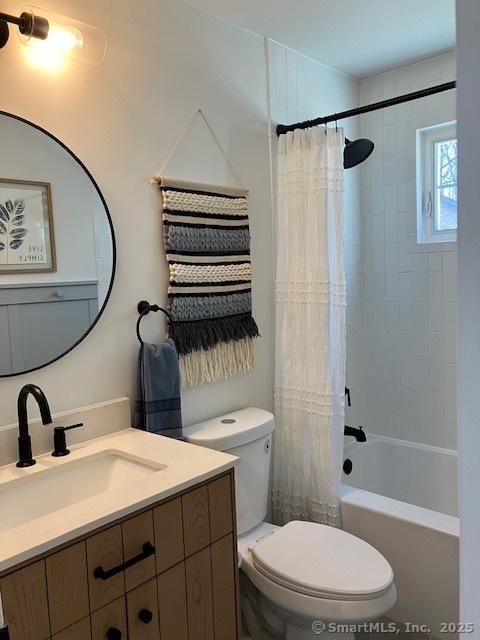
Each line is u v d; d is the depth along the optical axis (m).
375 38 2.30
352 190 2.85
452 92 2.52
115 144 1.70
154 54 1.82
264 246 2.29
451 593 1.87
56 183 1.55
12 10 1.44
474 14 0.55
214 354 2.01
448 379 2.68
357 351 2.94
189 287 1.91
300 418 2.21
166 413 1.76
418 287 2.75
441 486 2.71
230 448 1.85
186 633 1.34
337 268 2.12
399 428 2.89
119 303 1.73
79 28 1.49
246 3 1.94
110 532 1.15
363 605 1.50
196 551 1.36
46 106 1.53
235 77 2.12
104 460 1.55
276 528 1.99
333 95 2.66
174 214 1.86
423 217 2.75
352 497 2.16
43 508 1.40
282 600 1.60
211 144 2.03
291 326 2.21
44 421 1.32
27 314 1.50
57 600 1.06
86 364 1.65
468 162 0.56
